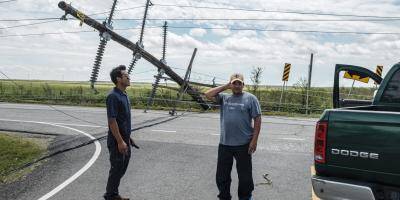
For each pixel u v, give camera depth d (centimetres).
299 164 871
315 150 439
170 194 650
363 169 406
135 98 2514
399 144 388
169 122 1596
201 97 2283
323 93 2483
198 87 2555
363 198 401
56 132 1259
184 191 666
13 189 674
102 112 1953
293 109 2344
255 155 962
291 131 1400
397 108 480
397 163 388
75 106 2330
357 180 412
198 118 1797
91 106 2359
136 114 1923
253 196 642
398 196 396
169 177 752
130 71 2258
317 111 2336
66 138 1148
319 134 433
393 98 483
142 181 723
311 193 659
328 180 422
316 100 2392
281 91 2544
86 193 650
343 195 412
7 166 828
